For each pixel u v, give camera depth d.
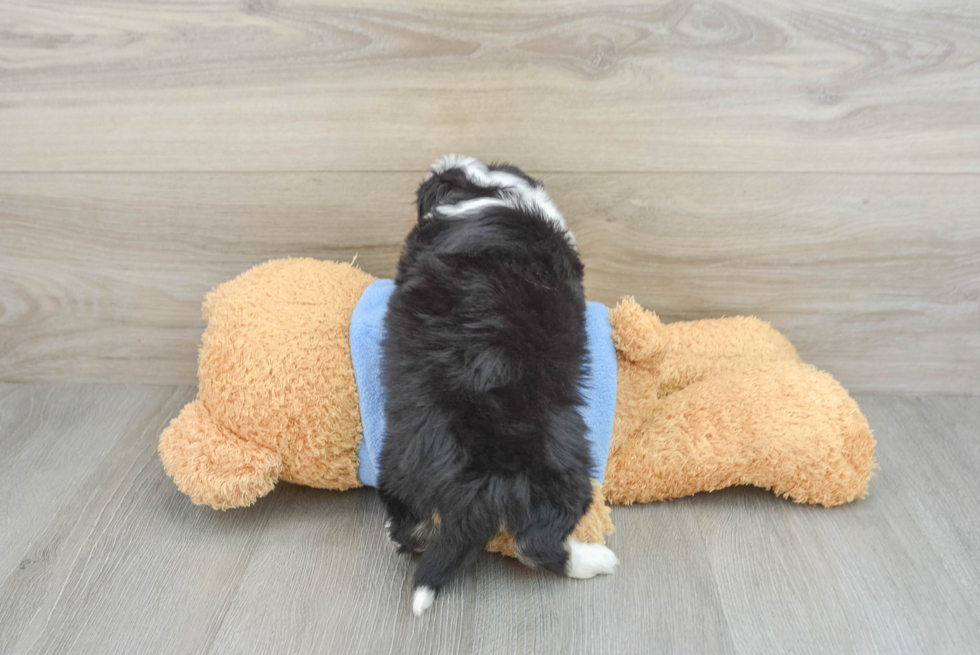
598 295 1.34
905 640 0.88
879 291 1.31
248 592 0.95
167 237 1.31
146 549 1.02
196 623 0.90
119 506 1.11
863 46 1.13
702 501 1.12
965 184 1.21
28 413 1.35
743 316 1.33
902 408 1.36
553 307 0.90
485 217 0.97
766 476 1.09
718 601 0.93
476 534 0.86
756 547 1.02
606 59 1.15
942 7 1.10
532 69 1.16
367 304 1.06
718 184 1.24
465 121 1.21
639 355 1.00
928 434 1.28
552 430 0.85
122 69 1.18
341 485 1.11
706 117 1.19
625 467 1.09
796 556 1.00
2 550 1.02
